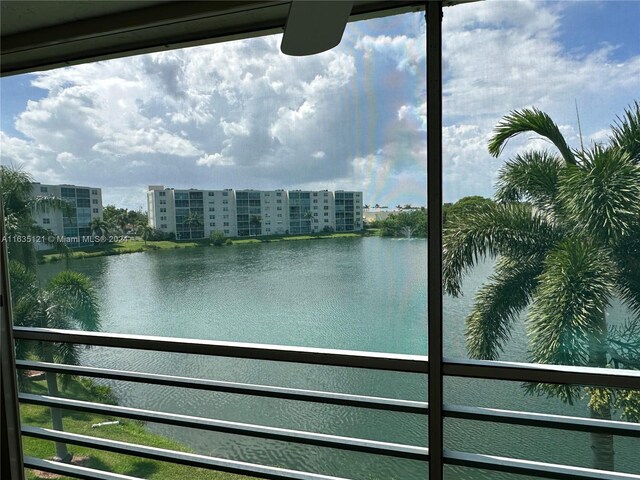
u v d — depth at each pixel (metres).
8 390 1.52
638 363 2.27
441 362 1.17
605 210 2.15
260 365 2.01
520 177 2.16
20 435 1.56
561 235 2.31
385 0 1.22
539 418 1.19
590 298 2.32
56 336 1.56
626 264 2.22
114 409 1.59
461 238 2.45
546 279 2.38
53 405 1.65
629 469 1.71
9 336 1.53
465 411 1.22
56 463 1.61
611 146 2.04
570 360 2.39
